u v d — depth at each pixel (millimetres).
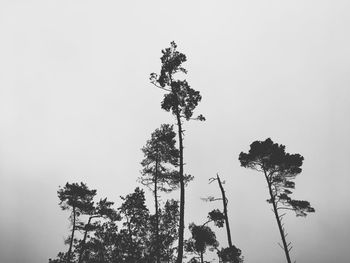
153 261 24016
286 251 25484
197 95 22516
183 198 20984
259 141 28766
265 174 28859
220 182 28359
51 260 33719
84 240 33750
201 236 30531
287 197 27047
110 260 26578
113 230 29031
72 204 35750
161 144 27719
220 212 27656
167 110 23125
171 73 23219
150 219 27109
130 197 30031
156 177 28172
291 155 27703
